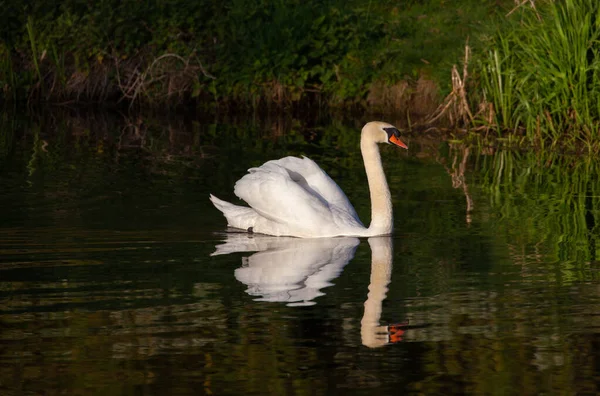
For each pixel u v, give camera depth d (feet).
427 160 65.26
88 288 35.99
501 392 27.48
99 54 92.27
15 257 40.22
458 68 79.00
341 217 45.52
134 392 27.20
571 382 28.02
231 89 90.53
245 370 28.60
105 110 90.27
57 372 28.43
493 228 46.21
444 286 36.70
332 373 28.55
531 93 71.31
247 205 51.24
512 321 32.71
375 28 91.25
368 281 37.22
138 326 31.96
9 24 95.50
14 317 32.76
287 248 42.60
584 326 32.24
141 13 93.91
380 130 45.60
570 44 69.21
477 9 92.12
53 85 92.89
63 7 96.27
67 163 62.03
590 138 68.23
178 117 86.84
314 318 32.96
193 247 42.60
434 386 27.73
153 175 58.39
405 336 31.32
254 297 35.01
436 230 46.01
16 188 53.98
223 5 95.45
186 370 28.68
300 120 84.28
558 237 44.39
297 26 91.66
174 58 92.22
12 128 78.07
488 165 63.41
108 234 44.32
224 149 68.23
